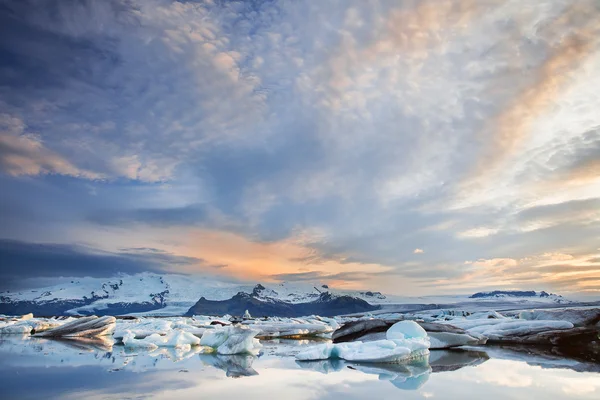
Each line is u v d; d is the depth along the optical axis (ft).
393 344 43.37
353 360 42.34
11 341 69.87
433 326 60.64
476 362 41.11
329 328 111.96
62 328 83.82
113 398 24.17
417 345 44.01
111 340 72.79
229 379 30.76
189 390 26.43
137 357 45.83
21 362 40.81
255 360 43.93
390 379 30.68
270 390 26.43
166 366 38.37
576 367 37.14
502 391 26.18
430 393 25.59
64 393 25.53
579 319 69.15
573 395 25.11
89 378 31.04
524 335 60.85
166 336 64.34
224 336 54.75
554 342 58.03
